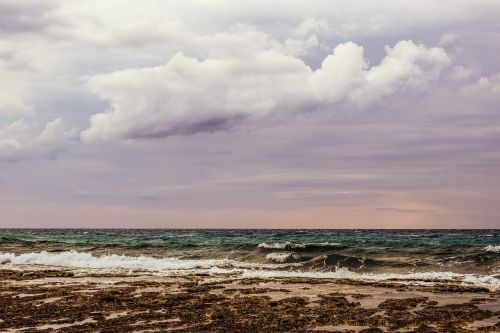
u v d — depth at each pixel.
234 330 14.13
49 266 35.06
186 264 35.78
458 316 15.95
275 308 17.17
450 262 35.41
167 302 18.42
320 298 19.47
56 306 17.72
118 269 32.44
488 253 37.94
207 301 18.70
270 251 46.53
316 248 46.69
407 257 40.12
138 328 14.40
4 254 42.75
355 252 44.66
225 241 76.81
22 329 14.38
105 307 17.55
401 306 17.58
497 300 19.22
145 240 81.44
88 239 86.75
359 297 19.77
